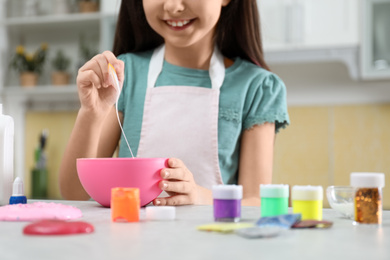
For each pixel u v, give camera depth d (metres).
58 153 3.15
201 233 0.62
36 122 3.19
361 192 0.71
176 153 1.29
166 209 0.74
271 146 1.35
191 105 1.32
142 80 1.40
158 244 0.54
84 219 0.75
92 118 1.17
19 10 3.21
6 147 0.99
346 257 0.48
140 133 1.34
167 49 1.42
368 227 0.68
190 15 1.20
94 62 1.11
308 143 2.83
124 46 1.49
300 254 0.49
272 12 2.67
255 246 0.53
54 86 3.03
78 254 0.49
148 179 0.92
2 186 0.99
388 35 2.55
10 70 3.23
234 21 1.41
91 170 0.92
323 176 2.80
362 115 2.78
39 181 3.02
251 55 1.43
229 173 1.32
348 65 2.60
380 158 2.75
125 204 0.72
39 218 0.74
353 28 2.59
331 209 0.92
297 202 0.77
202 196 1.07
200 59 1.39
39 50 3.09
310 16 2.64
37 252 0.50
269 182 1.31
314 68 2.85
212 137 1.29
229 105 1.33
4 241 0.56
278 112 1.35
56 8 3.05
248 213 0.84
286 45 2.65
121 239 0.57
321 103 2.84
